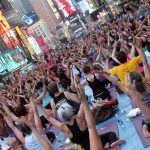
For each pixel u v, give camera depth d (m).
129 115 8.25
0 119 7.53
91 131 4.02
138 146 6.81
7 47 104.81
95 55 15.61
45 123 10.92
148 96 5.77
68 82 11.97
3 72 49.72
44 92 9.15
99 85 10.05
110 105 9.20
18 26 132.62
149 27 12.80
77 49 21.67
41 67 20.08
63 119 5.83
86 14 133.38
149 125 6.87
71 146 3.27
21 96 10.40
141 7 23.91
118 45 12.83
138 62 8.08
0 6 130.38
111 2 83.12
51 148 4.70
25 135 6.57
